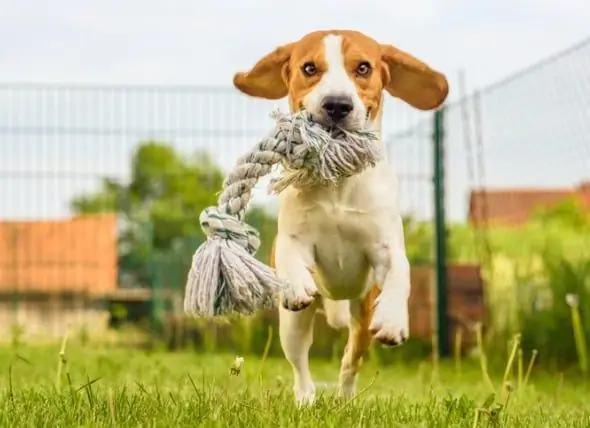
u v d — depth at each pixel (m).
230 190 4.23
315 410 4.06
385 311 4.38
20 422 3.71
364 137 4.36
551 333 8.83
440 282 10.55
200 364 8.43
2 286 12.30
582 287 8.81
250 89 5.02
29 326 12.05
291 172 4.41
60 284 12.37
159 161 12.63
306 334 5.15
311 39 4.69
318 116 4.37
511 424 3.97
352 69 4.61
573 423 4.16
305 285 4.40
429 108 5.08
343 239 4.65
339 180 4.54
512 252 10.02
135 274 12.34
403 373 8.69
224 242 4.05
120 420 3.82
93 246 12.40
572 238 9.66
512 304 9.32
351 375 5.33
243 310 4.02
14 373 7.07
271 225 11.21
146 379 6.53
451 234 10.80
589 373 8.31
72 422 3.79
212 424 3.62
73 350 10.32
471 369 9.12
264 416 3.76
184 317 11.54
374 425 3.74
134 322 11.96
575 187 8.77
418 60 4.92
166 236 12.47
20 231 12.27
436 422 3.88
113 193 12.41
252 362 8.95
